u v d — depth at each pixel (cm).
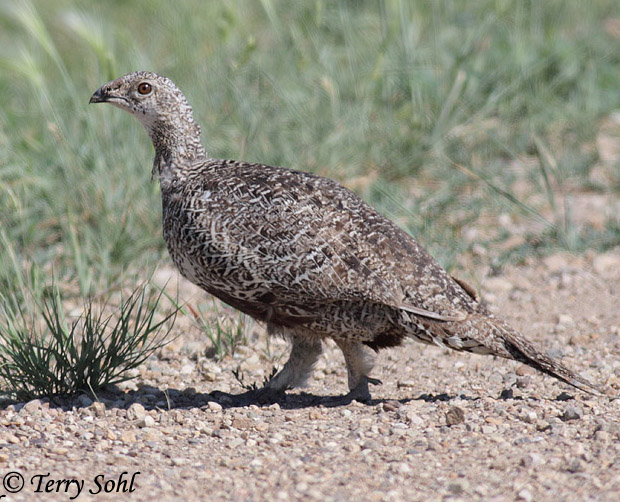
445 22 3609
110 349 1667
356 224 1519
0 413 1562
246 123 2692
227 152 2564
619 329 1947
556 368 1491
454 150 2848
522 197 2641
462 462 1304
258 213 1512
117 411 1556
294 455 1348
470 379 1748
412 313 1497
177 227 1567
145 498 1210
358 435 1423
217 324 1869
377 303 1512
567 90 3241
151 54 3356
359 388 1641
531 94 3117
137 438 1438
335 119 2773
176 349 1933
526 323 2027
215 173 1614
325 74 2956
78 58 3666
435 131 2819
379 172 2719
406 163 2720
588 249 2364
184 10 3603
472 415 1485
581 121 3006
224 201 1537
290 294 1510
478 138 2931
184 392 1692
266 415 1550
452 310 1494
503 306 2112
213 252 1518
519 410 1499
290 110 2817
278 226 1499
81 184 2422
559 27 3706
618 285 2172
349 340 1586
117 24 3769
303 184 1557
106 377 1670
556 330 1978
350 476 1266
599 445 1338
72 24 2558
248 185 1548
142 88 1675
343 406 1593
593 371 1756
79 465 1315
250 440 1412
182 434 1459
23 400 1639
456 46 3384
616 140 2997
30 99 3136
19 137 2661
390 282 1488
